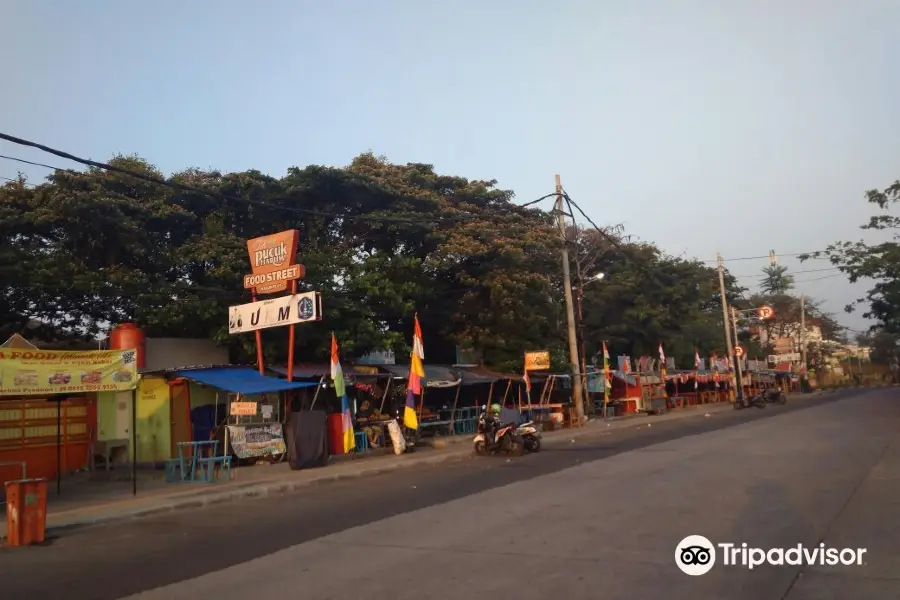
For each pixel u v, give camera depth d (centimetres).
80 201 2025
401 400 2562
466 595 638
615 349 4597
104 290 2077
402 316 2728
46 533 1088
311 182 2491
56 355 1311
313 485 1584
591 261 4284
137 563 845
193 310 2155
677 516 950
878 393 5744
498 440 2033
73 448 1806
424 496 1275
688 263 5028
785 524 877
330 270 2378
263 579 729
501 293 2820
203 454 1934
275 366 2167
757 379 5962
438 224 2862
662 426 2895
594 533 871
